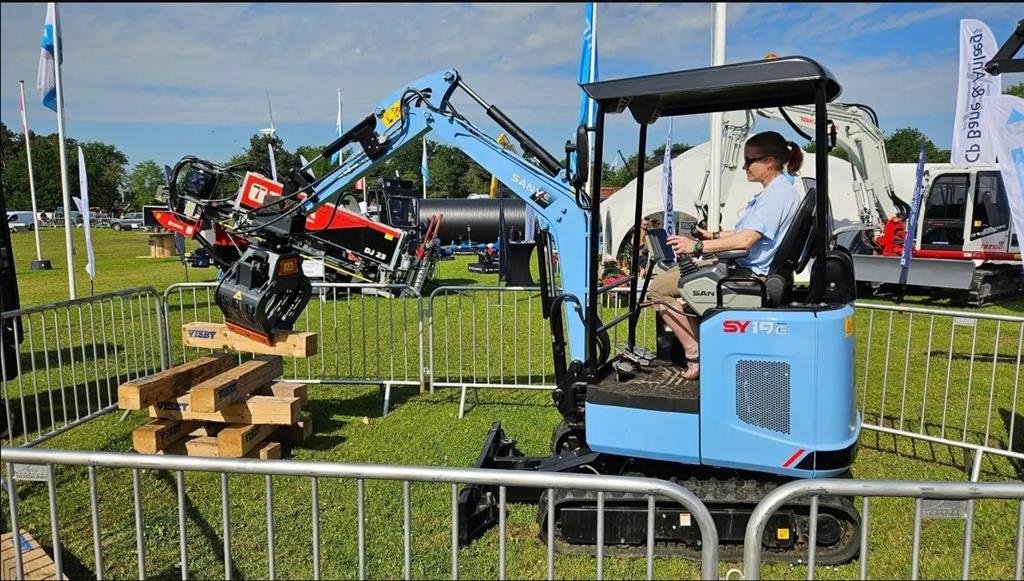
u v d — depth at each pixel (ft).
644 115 12.12
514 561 11.73
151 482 14.76
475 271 63.87
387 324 34.60
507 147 15.12
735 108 12.59
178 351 27.32
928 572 11.34
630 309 14.76
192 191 24.29
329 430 18.54
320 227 44.11
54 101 27.55
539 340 30.73
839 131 43.09
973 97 30.32
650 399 11.51
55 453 7.91
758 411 10.92
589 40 23.12
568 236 13.70
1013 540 12.42
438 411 20.26
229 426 16.30
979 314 15.70
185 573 7.96
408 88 15.67
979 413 20.16
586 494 11.88
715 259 13.33
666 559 11.68
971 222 43.86
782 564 11.50
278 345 17.02
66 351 27.66
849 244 46.60
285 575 11.20
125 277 57.93
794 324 10.63
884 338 31.86
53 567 10.50
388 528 12.84
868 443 17.88
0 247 18.52
